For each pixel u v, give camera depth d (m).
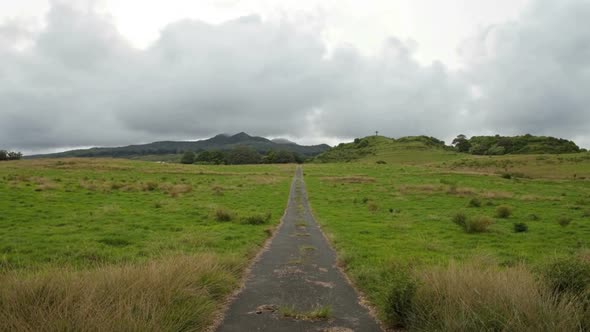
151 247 14.80
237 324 7.05
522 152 195.38
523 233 21.56
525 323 5.33
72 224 21.14
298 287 9.92
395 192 50.44
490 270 7.92
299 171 102.31
